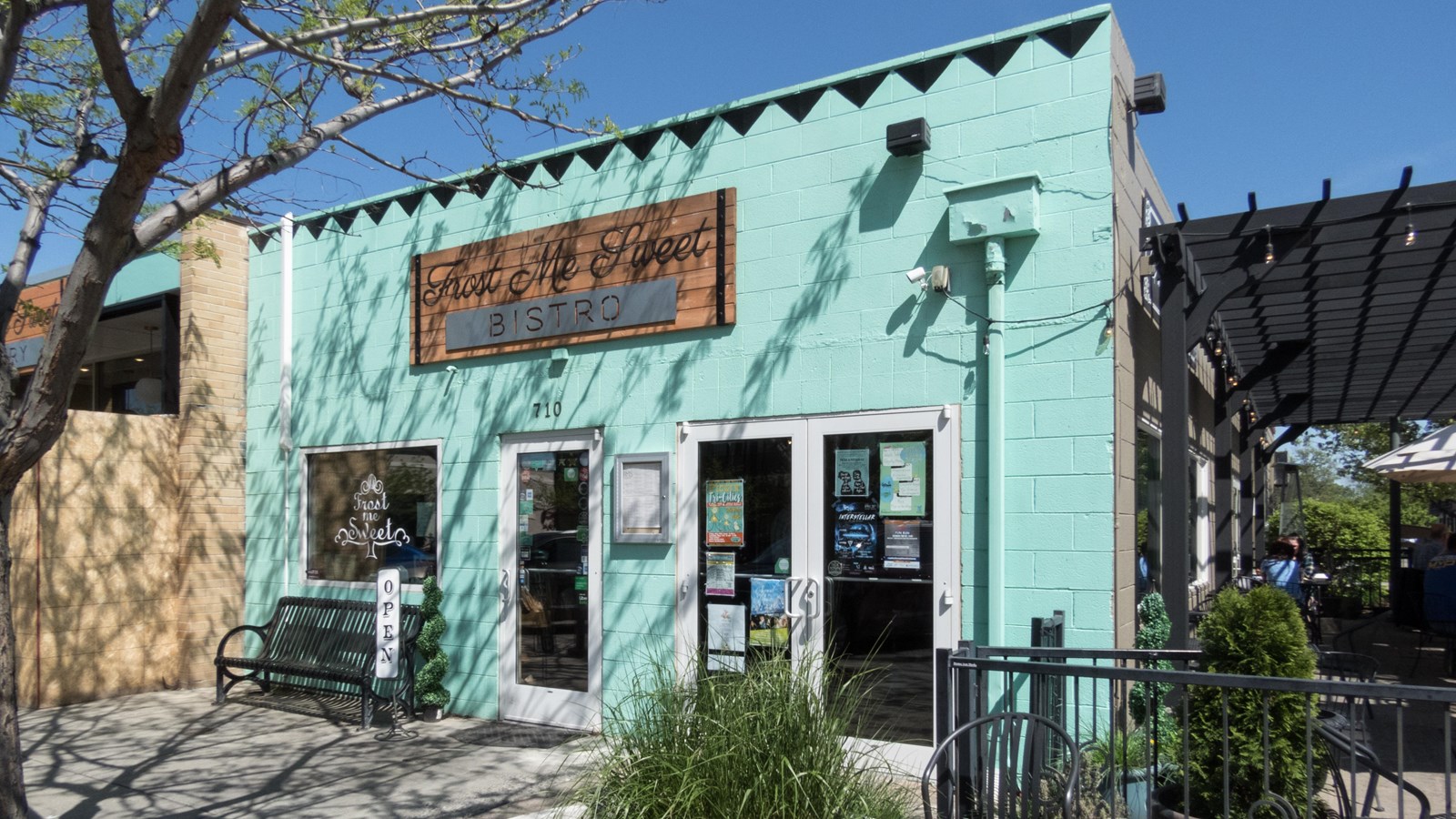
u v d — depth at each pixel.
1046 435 5.93
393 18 5.59
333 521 9.41
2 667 4.70
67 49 6.93
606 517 7.62
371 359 9.18
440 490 8.59
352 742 7.47
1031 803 4.51
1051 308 5.97
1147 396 6.70
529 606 8.03
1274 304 8.30
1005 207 5.98
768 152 7.07
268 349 10.06
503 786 6.27
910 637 6.25
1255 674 4.42
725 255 7.14
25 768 6.87
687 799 4.05
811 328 6.79
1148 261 6.68
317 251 9.67
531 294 8.11
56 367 4.78
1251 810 4.02
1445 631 9.54
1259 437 14.82
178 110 4.66
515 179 7.22
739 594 6.92
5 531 4.80
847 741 4.74
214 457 9.96
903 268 6.48
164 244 8.35
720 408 7.13
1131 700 5.66
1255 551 15.54
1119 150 6.05
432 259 8.76
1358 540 18.53
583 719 7.58
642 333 7.49
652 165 7.59
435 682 8.12
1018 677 5.77
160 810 5.91
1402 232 5.83
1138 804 4.80
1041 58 6.14
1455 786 5.95
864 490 6.52
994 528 5.95
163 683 9.60
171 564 9.78
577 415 7.83
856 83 6.77
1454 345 10.22
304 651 8.91
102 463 9.34
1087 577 5.75
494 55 6.37
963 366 6.23
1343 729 4.90
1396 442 16.78
